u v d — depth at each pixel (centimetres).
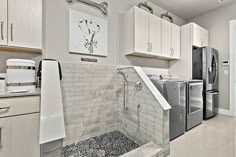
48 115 120
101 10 227
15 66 121
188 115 236
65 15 192
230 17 310
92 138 208
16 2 133
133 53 239
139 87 193
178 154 164
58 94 130
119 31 251
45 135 116
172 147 180
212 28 340
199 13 351
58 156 127
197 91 261
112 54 240
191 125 242
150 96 176
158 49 269
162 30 278
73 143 191
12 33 131
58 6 186
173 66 336
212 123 267
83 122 202
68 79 189
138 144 190
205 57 289
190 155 162
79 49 201
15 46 133
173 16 353
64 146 183
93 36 216
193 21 377
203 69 290
